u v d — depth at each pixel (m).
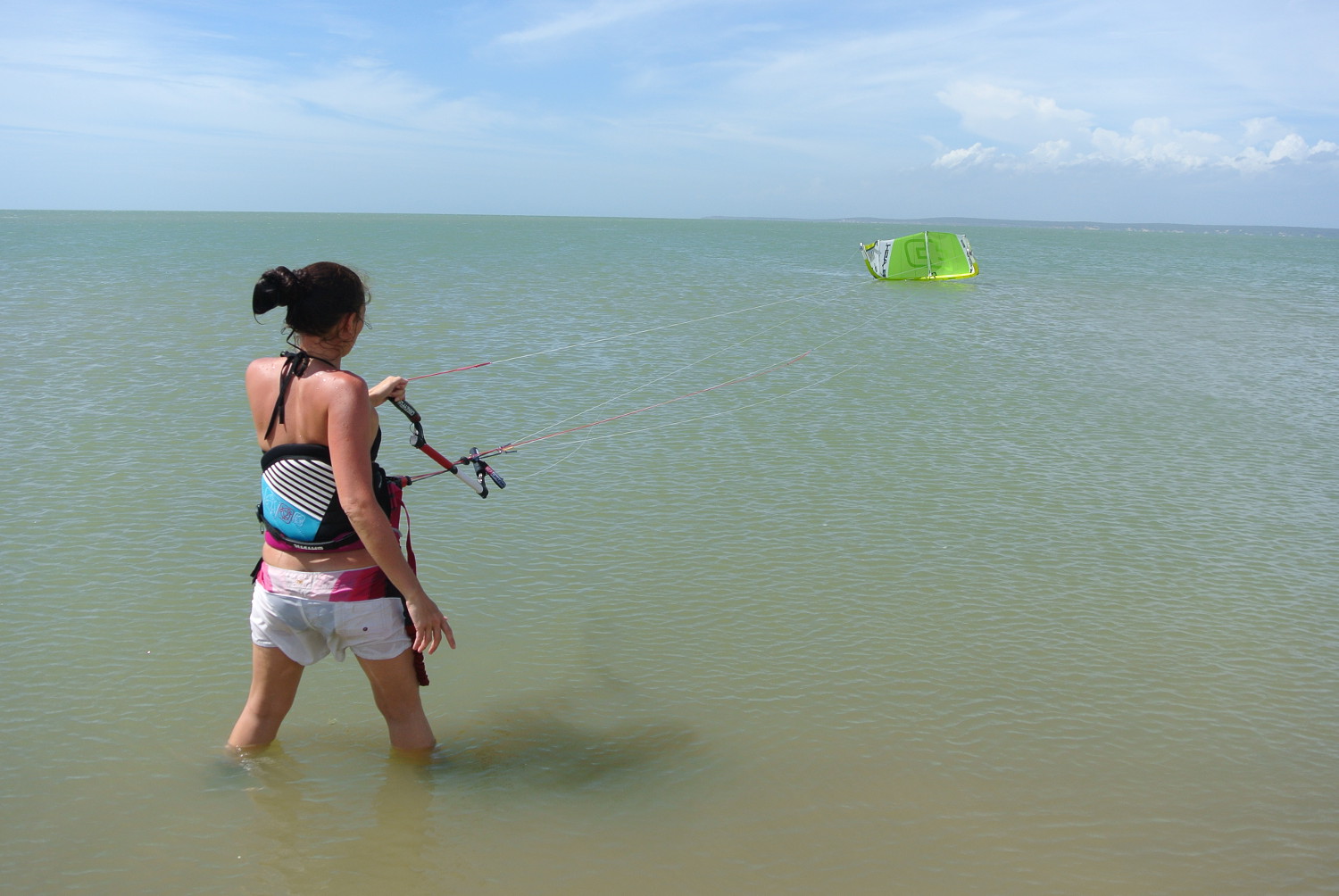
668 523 6.44
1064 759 3.88
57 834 3.24
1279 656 4.80
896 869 3.19
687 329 14.88
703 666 4.57
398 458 7.78
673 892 3.05
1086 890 3.11
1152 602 5.39
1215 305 21.45
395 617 3.54
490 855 3.21
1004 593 5.46
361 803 3.47
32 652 4.50
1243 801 3.63
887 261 25.78
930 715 4.19
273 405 3.41
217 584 5.30
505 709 4.17
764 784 3.66
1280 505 7.12
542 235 64.06
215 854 3.17
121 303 16.92
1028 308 19.64
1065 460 8.21
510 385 10.47
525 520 6.43
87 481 6.90
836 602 5.29
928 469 7.83
